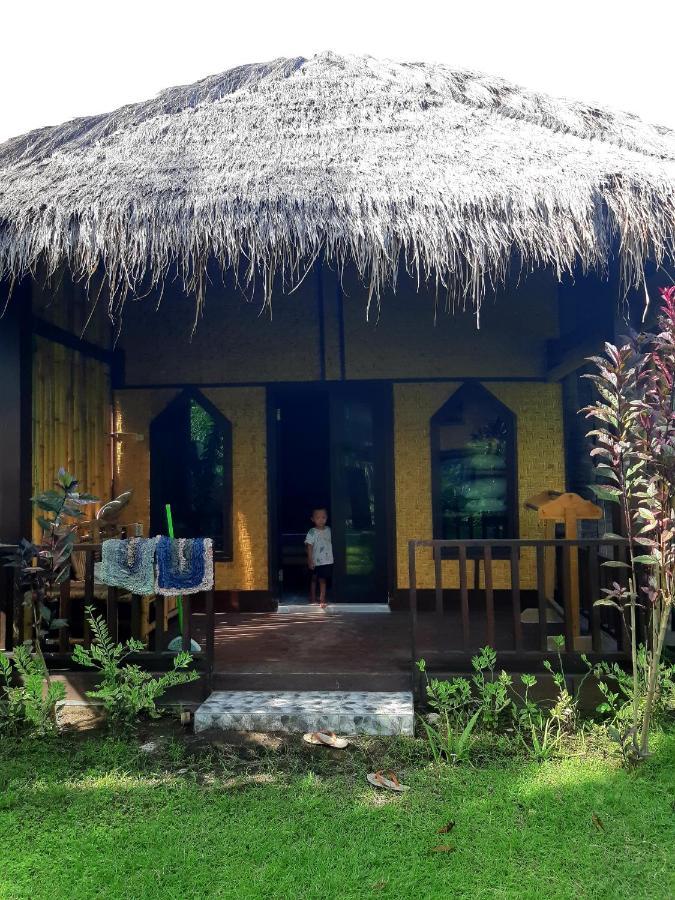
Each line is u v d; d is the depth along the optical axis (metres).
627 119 5.82
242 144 4.96
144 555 4.26
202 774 3.47
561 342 6.45
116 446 7.12
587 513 4.78
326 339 7.09
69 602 4.54
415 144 4.82
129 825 2.96
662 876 2.57
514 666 4.28
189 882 2.54
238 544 7.02
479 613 6.59
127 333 7.20
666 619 3.39
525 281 6.61
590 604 4.25
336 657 4.86
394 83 5.88
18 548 4.27
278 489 7.23
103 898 2.46
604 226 4.11
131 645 4.14
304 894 2.47
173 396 7.16
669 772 3.36
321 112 5.38
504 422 6.98
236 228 4.08
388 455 7.01
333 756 3.67
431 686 3.97
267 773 3.48
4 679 4.38
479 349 7.00
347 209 4.11
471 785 3.28
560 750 3.66
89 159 4.97
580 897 2.45
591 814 3.00
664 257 4.27
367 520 7.12
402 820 2.97
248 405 7.12
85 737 3.96
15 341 4.80
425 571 6.90
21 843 2.83
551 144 4.83
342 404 7.16
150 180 4.42
